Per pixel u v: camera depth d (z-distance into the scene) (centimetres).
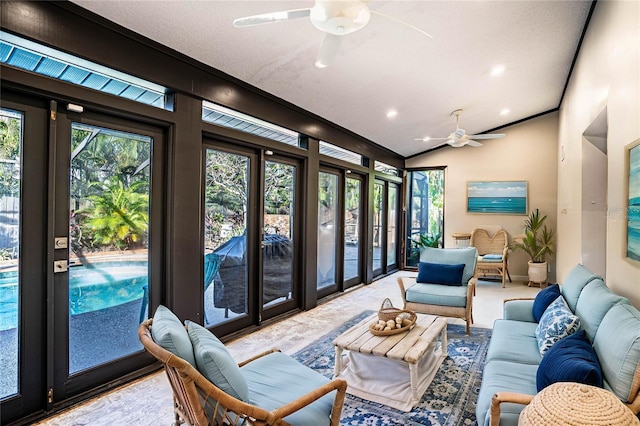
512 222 700
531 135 682
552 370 162
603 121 325
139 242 281
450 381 272
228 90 339
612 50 266
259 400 168
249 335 371
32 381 221
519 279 684
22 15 203
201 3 238
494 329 288
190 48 287
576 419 127
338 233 562
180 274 300
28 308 220
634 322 164
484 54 375
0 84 200
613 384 154
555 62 434
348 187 588
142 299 283
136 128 277
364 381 268
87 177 250
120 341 270
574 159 443
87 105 239
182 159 300
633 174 217
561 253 571
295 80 369
